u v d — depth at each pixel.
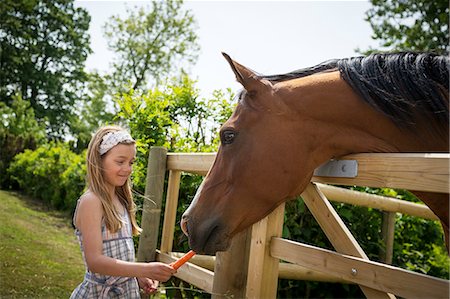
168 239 2.72
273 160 1.45
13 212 8.74
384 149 1.43
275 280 1.88
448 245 1.47
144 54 21.48
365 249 3.50
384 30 9.34
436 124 1.38
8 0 23.81
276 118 1.47
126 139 1.82
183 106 3.71
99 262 1.64
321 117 1.46
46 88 27.27
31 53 26.14
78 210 1.74
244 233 2.03
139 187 3.33
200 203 1.55
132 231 2.02
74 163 10.34
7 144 15.80
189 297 3.25
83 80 28.70
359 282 1.42
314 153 1.47
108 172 1.79
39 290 4.15
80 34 28.48
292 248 1.74
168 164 2.81
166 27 21.59
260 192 1.47
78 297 1.76
